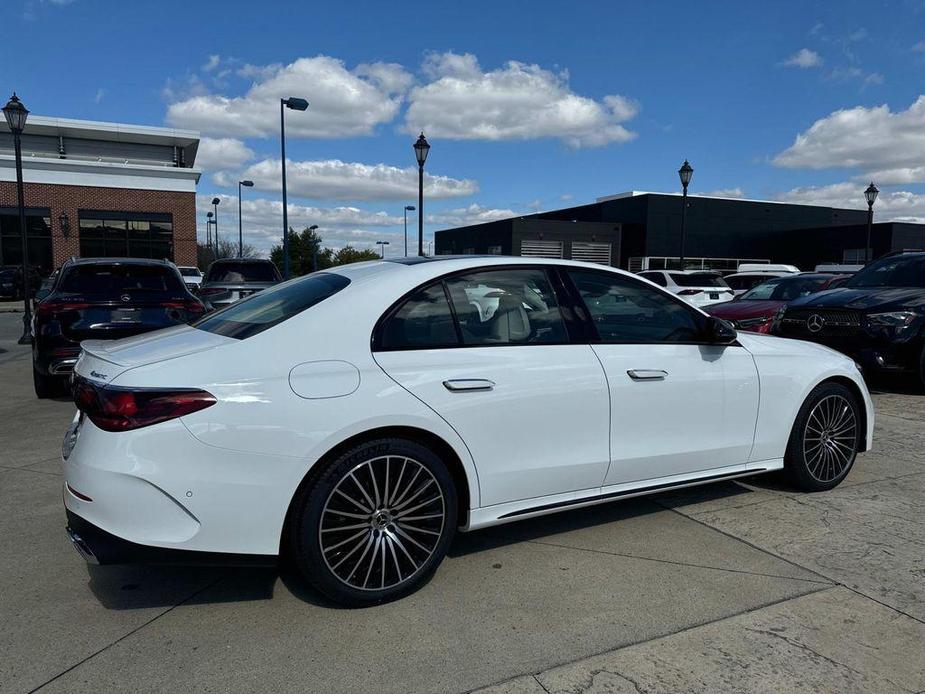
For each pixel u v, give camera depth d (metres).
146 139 34.66
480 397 3.29
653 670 2.65
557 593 3.26
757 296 11.77
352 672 2.64
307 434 2.90
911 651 2.77
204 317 3.86
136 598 3.21
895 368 7.76
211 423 2.78
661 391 3.83
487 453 3.33
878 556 3.65
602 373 3.63
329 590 3.03
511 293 3.59
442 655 2.75
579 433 3.58
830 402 4.61
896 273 8.94
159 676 2.61
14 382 8.98
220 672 2.63
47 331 7.11
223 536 2.83
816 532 3.97
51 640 2.84
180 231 32.53
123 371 2.88
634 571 3.48
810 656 2.73
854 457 4.77
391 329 3.22
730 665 2.68
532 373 3.44
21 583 3.34
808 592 3.25
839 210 46.22
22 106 14.99
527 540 3.88
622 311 3.88
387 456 3.09
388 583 3.15
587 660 2.71
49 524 4.05
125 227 31.62
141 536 2.75
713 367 4.05
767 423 4.31
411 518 3.19
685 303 4.09
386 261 3.76
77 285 7.38
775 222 44.06
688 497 4.59
